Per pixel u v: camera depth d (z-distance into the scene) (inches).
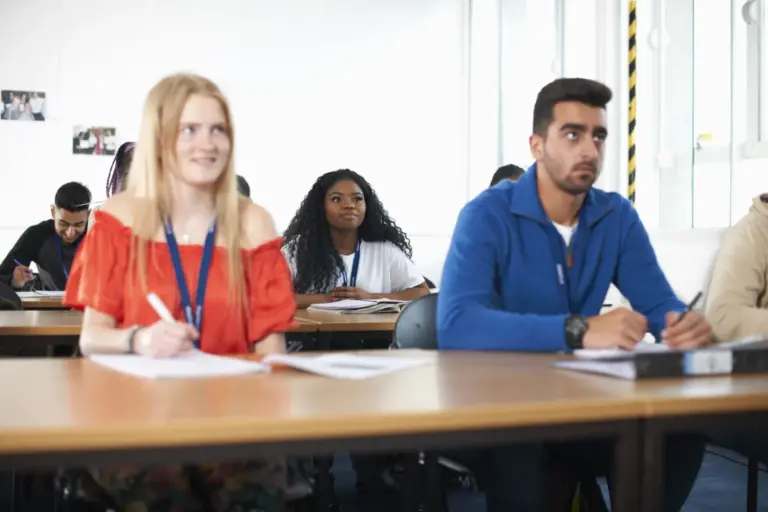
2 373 54.8
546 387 50.0
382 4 252.8
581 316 66.7
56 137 229.9
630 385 50.8
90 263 70.2
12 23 226.4
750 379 53.5
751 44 151.3
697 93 164.6
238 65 242.5
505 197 79.4
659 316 80.8
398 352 69.2
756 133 151.0
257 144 245.0
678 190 169.3
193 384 50.5
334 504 104.3
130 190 72.6
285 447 39.6
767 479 121.9
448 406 43.3
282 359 58.7
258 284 73.7
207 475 57.5
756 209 91.0
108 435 37.3
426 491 69.0
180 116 69.4
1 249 227.3
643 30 180.2
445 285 75.6
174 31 237.1
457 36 258.5
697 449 67.9
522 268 78.0
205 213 72.2
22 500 86.8
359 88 252.1
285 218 247.8
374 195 149.9
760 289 89.3
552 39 214.2
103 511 56.2
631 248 82.7
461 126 259.4
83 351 68.0
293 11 245.6
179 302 70.0
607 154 184.1
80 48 230.7
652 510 45.7
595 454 66.8
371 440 40.8
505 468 68.7
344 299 137.8
